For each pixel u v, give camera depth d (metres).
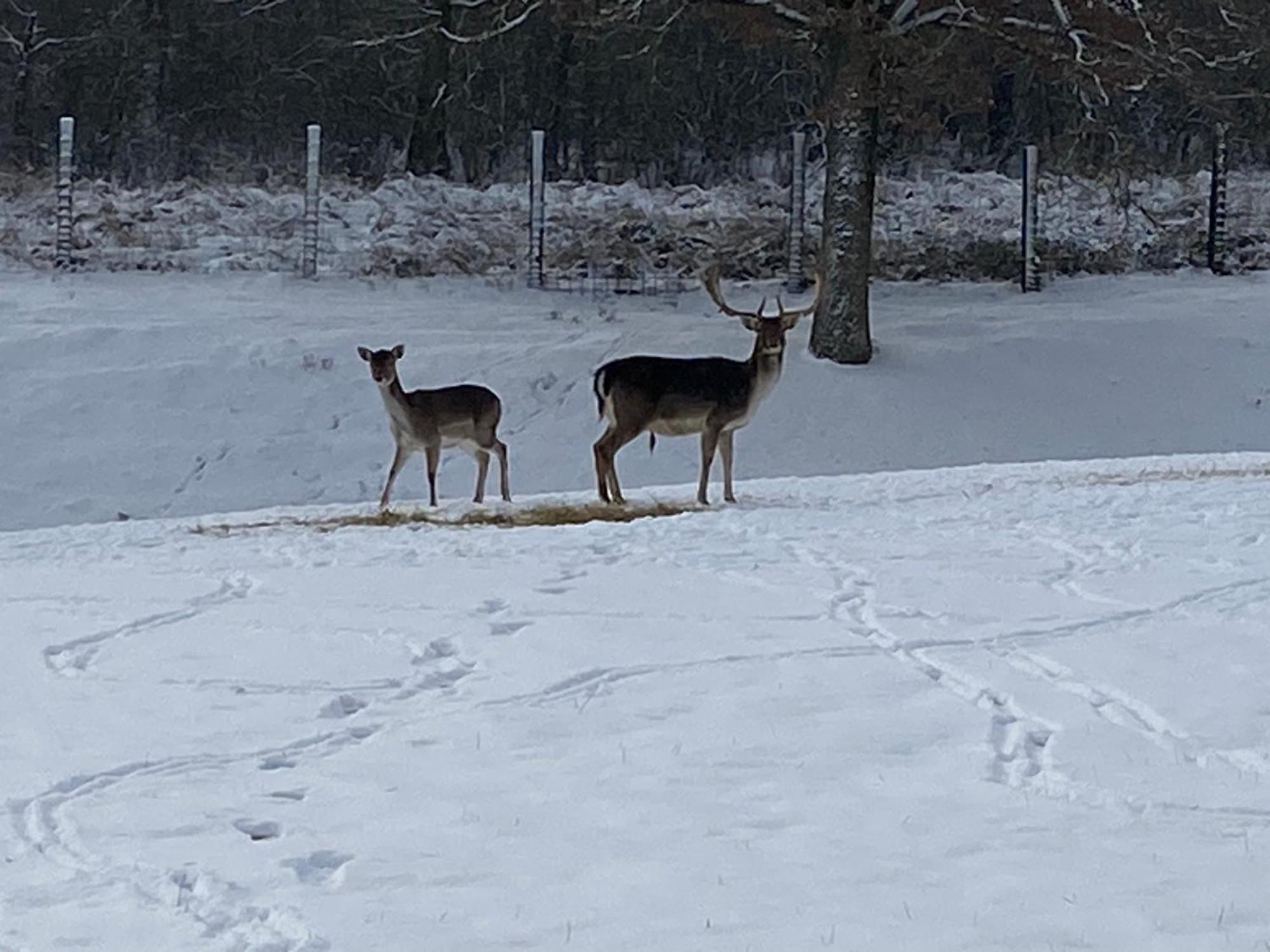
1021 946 5.05
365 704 8.12
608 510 15.73
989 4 23.70
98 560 12.58
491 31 28.00
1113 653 8.70
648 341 23.64
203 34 36.25
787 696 8.01
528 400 22.05
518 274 28.23
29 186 30.78
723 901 5.45
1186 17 27.48
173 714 7.94
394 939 5.20
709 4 24.64
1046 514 13.62
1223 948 5.03
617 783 6.75
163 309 24.42
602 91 35.66
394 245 29.00
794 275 27.86
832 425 22.16
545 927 5.27
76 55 35.88
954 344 24.19
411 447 16.67
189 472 20.62
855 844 5.97
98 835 6.22
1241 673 8.25
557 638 9.31
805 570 11.24
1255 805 6.32
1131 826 6.12
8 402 21.50
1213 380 23.66
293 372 22.28
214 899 5.56
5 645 9.46
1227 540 11.98
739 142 35.72
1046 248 30.17
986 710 7.75
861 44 23.03
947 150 36.56
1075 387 23.38
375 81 35.97
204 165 34.41
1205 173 34.19
